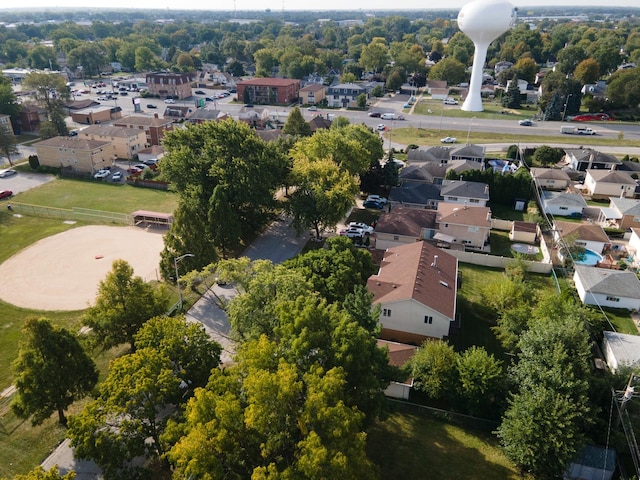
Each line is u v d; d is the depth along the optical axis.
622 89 138.62
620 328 49.69
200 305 52.91
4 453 34.47
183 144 67.56
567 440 31.23
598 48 197.75
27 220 73.50
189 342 35.44
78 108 135.62
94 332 41.12
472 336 48.66
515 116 141.75
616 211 73.69
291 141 87.62
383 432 35.97
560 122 135.00
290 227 71.44
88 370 35.78
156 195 84.00
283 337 32.09
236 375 30.09
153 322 36.28
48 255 62.94
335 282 45.06
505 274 59.69
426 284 48.06
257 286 38.88
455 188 78.56
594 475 32.53
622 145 112.00
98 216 74.56
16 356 44.34
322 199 63.16
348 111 148.50
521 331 42.28
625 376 36.53
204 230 54.81
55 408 35.00
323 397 26.11
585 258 62.50
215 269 52.31
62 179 91.06
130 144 102.50
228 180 62.91
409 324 46.78
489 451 34.88
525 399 33.56
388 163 83.94
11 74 188.12
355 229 70.12
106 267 60.25
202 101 151.25
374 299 47.16
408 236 65.12
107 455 28.44
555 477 32.94
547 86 142.00
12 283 56.34
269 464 24.91
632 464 33.59
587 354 36.38
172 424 27.84
